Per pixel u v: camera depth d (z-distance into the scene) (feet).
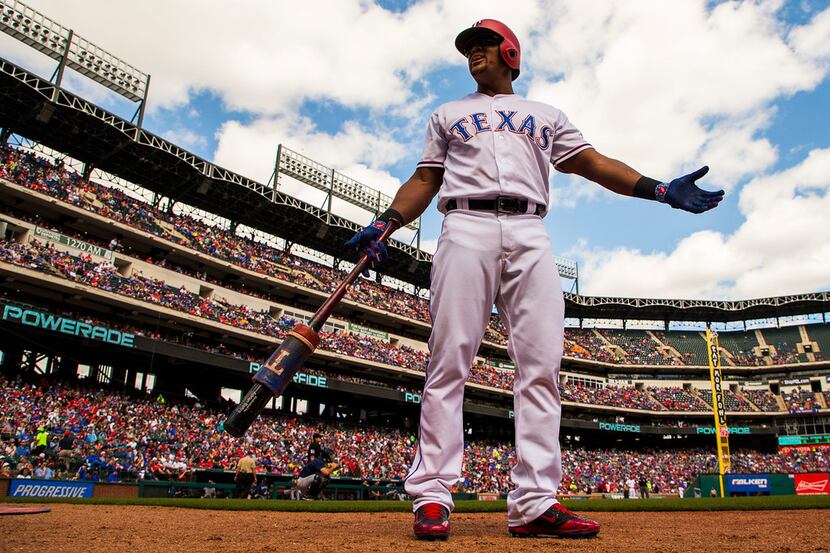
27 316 90.53
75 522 16.10
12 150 112.16
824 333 210.18
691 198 12.20
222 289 134.82
